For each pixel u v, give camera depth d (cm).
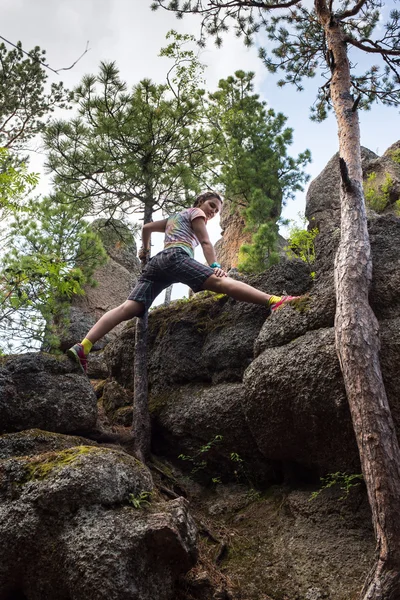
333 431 441
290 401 455
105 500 385
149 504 394
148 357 623
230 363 548
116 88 721
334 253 502
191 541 382
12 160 742
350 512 434
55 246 911
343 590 391
